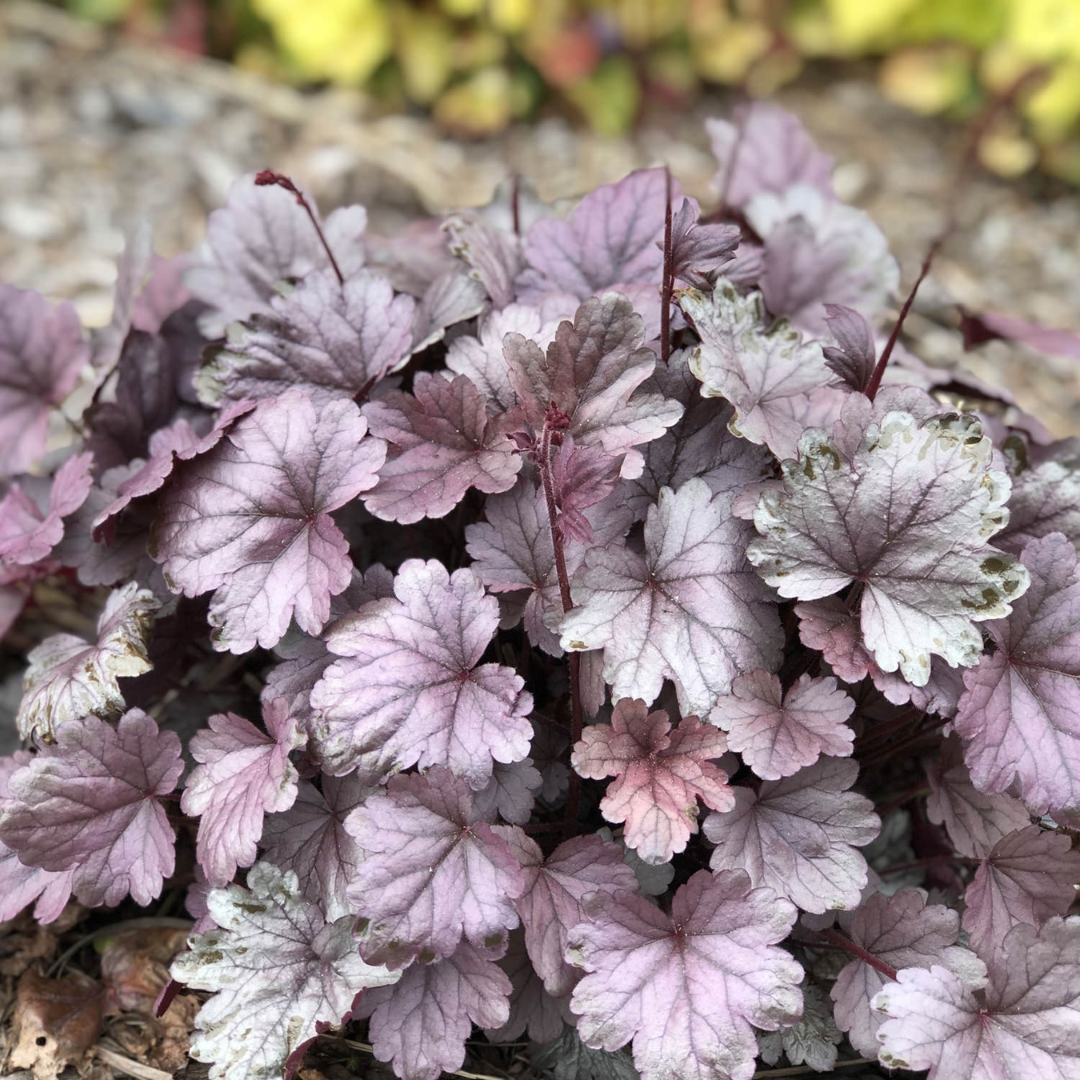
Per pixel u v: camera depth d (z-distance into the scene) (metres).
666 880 0.39
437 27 1.05
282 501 0.40
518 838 0.38
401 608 0.39
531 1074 0.42
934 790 0.41
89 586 0.53
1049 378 0.81
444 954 0.35
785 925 0.35
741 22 1.09
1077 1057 0.35
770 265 0.54
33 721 0.41
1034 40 0.96
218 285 0.52
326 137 1.02
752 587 0.39
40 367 0.55
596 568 0.38
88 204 0.90
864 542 0.38
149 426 0.52
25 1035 0.44
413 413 0.41
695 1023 0.34
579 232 0.50
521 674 0.44
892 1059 0.34
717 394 0.38
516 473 0.40
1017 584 0.36
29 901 0.41
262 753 0.39
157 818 0.40
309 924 0.38
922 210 0.98
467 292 0.45
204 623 0.47
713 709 0.37
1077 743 0.37
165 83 1.03
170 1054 0.44
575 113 1.10
